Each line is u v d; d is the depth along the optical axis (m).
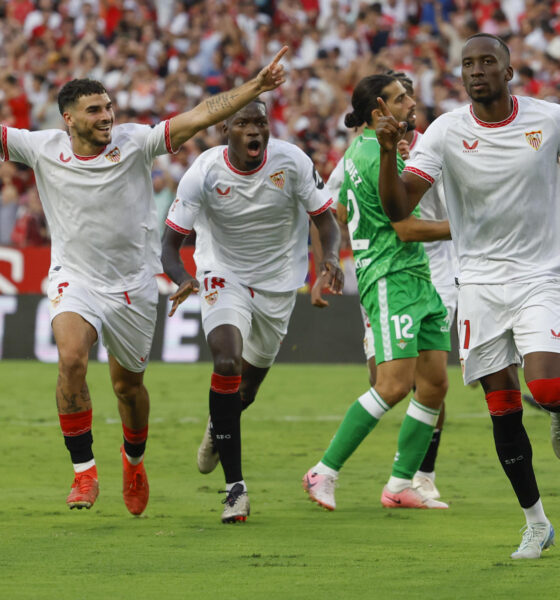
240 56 49.72
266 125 14.48
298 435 23.12
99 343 39.84
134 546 11.67
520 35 47.47
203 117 13.11
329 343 38.38
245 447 21.33
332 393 30.95
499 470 18.66
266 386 32.53
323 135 44.53
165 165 43.38
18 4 54.31
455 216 11.79
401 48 46.69
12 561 10.79
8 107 49.41
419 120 41.84
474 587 9.39
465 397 30.33
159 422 25.02
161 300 38.94
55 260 13.77
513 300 11.33
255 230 15.02
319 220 15.12
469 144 11.41
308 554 11.17
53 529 12.85
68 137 13.48
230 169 14.73
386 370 14.65
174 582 9.72
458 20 48.91
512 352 11.52
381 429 24.48
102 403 28.34
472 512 14.43
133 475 13.98
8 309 39.81
